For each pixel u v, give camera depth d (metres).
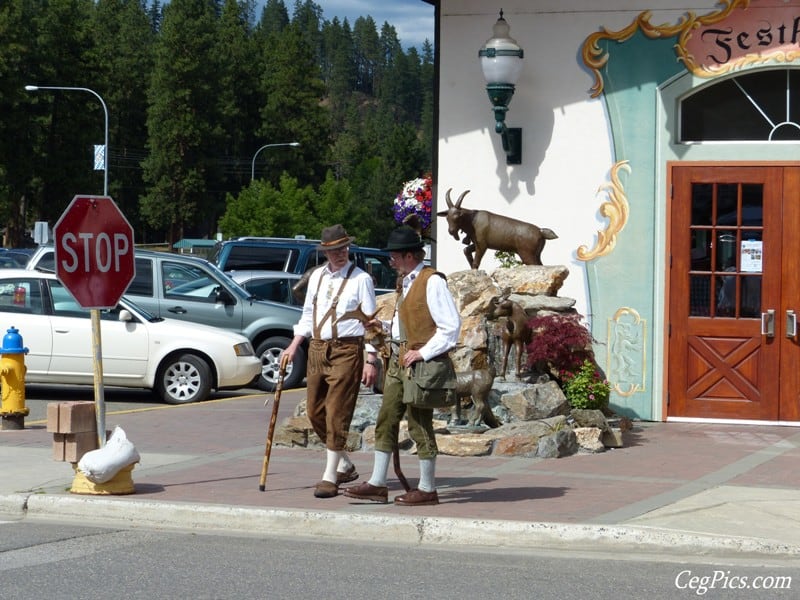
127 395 16.48
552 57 12.62
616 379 12.55
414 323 8.06
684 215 12.36
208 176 107.31
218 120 106.88
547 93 12.64
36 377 15.09
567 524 7.55
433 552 7.43
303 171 116.56
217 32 119.00
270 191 75.62
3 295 15.20
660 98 12.39
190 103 104.31
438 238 12.99
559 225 12.66
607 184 12.54
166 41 103.75
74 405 8.83
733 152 12.23
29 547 7.49
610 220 12.52
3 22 77.88
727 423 12.29
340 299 8.60
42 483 9.25
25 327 15.03
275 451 10.90
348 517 7.89
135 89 115.62
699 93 12.44
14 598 6.24
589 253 12.59
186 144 104.62
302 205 76.88
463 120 12.85
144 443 11.40
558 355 11.22
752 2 12.15
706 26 12.27
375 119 186.38
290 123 116.81
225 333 15.59
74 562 7.07
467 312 11.48
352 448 10.85
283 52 117.44
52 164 82.12
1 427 12.41
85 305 9.06
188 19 104.50
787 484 9.12
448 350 8.05
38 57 80.38
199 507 8.21
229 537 7.86
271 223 74.75
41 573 6.79
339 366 8.59
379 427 8.36
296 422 11.07
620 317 12.52
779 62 12.11
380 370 11.39
